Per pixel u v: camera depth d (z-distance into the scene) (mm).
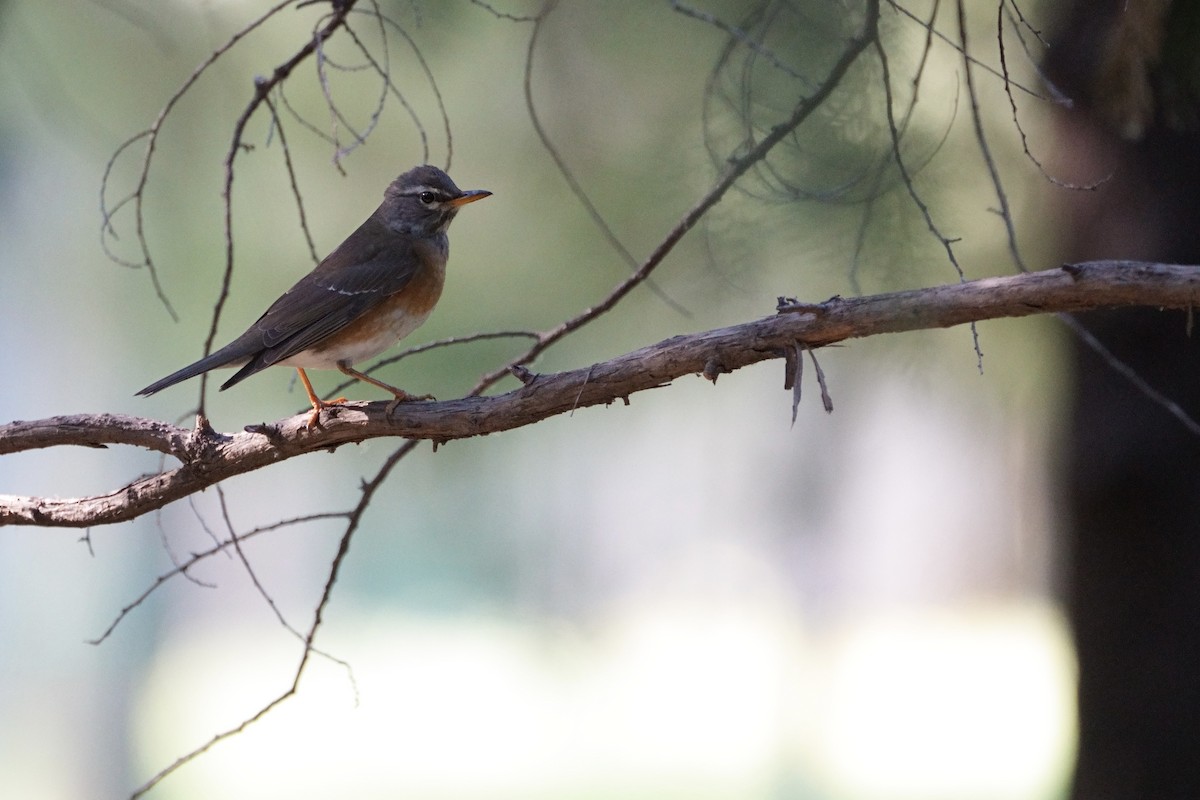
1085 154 9492
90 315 22125
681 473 22641
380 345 9594
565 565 15906
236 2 10680
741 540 27328
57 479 30750
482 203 10531
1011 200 8820
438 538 16109
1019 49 8750
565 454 14555
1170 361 9844
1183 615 9930
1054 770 21984
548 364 10625
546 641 16297
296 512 27188
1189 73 7605
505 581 15938
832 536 23672
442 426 6887
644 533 27266
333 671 32438
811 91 7125
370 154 10938
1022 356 10484
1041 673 29438
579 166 9156
